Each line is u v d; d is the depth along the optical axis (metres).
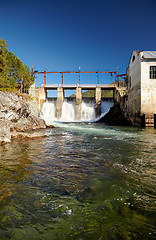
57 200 2.78
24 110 18.92
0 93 16.17
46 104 42.12
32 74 37.84
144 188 3.26
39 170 4.38
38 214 2.38
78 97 40.00
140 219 2.27
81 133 14.59
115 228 2.09
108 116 36.75
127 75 29.41
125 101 30.52
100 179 3.72
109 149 7.27
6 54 29.56
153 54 22.75
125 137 11.66
